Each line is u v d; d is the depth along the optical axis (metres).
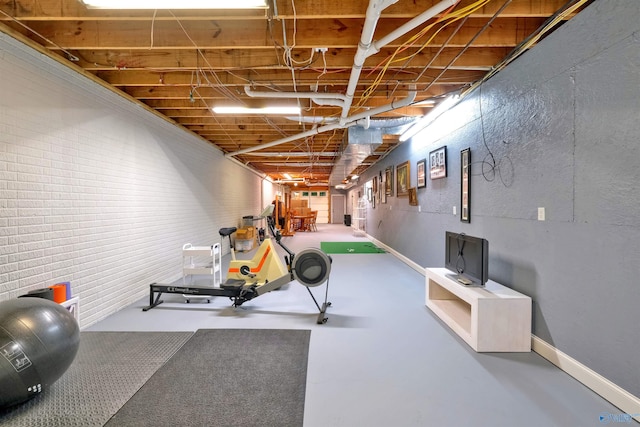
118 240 3.50
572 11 2.10
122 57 2.93
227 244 7.50
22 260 2.38
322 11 2.20
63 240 2.76
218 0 1.85
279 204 11.62
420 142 5.24
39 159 2.54
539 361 2.33
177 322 3.12
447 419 1.71
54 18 2.21
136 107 3.88
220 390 1.96
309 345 2.59
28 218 2.44
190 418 1.71
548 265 2.33
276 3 2.19
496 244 3.01
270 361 2.33
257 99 3.97
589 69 1.96
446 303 3.42
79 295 2.92
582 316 2.03
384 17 2.37
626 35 1.73
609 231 1.84
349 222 16.62
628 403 1.73
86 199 3.03
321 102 3.56
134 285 3.80
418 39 2.61
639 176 1.67
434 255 4.64
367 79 3.29
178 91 3.70
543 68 2.36
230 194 7.67
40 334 1.79
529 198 2.54
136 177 3.87
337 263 6.24
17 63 2.37
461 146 3.73
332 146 6.95
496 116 2.99
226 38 2.58
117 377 2.11
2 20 2.22
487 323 2.47
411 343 2.63
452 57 2.90
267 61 2.95
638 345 1.69
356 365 2.28
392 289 4.33
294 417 1.72
